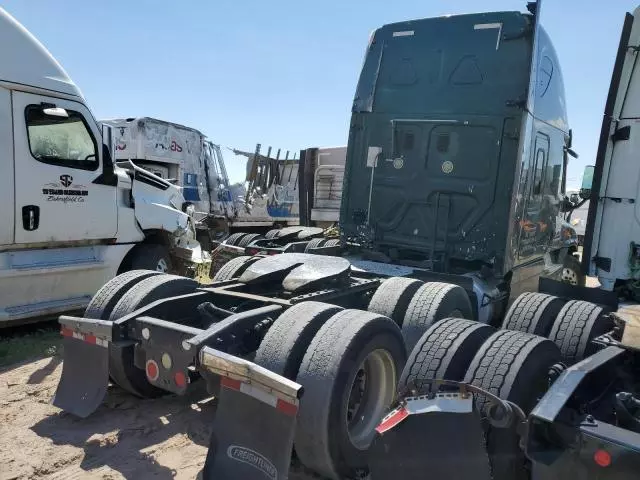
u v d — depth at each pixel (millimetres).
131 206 7316
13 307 6016
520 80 5531
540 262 6910
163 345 3432
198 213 13438
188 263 8500
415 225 6156
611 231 6465
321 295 4121
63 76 6422
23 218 5938
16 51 5930
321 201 12203
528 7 5508
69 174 6391
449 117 5867
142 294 4070
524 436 2236
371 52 6465
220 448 2871
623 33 6184
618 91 6305
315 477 3293
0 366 5281
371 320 3152
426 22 6113
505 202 5602
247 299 4266
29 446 3641
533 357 2795
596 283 12328
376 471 2617
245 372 2781
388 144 6293
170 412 4262
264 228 17312
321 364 2906
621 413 2352
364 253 6590
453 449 2479
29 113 5984
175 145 13609
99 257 6914
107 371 3697
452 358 2920
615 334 3188
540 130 6141
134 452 3607
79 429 3912
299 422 2883
